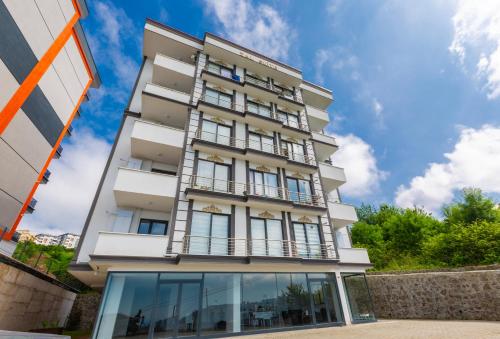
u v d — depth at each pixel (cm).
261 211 1293
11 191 1105
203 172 1266
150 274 943
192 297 959
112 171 1262
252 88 1677
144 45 1691
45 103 1250
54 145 1367
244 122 1549
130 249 943
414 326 1046
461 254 1669
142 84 1630
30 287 1055
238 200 1225
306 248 1313
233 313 991
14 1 970
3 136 1017
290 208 1348
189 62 1792
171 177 1177
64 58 1354
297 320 1094
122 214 1156
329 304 1206
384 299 1516
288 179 1505
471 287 1194
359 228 3253
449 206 2350
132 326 837
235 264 1080
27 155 1173
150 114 1470
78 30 1428
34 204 1275
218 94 1598
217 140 1409
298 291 1166
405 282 1440
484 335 778
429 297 1323
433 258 1911
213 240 1118
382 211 3641
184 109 1450
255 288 1081
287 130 1650
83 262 984
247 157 1394
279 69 1955
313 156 1705
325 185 1769
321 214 1446
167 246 1012
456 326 984
